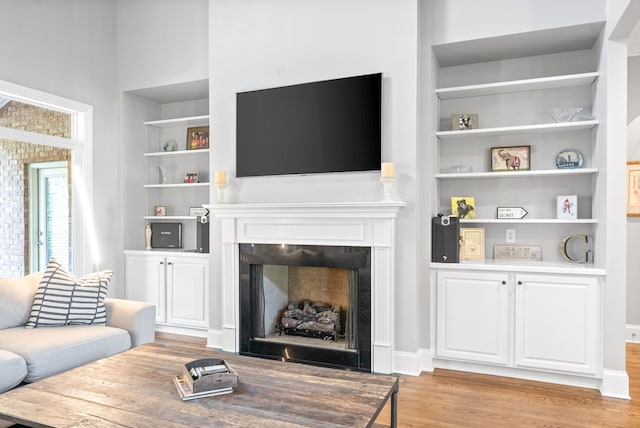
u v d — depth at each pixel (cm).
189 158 499
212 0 407
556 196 360
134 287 463
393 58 339
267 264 371
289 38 374
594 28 308
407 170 333
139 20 462
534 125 347
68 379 197
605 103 298
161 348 246
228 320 386
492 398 285
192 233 496
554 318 308
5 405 171
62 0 412
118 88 470
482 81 380
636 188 411
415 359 330
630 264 412
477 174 348
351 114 349
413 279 332
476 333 329
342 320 372
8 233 374
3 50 361
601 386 297
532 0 314
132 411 165
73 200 427
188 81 438
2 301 282
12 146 377
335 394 181
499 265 323
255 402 173
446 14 338
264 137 381
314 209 345
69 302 290
